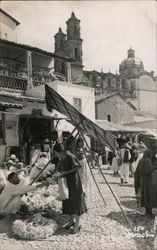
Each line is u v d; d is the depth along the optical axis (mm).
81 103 22438
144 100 40969
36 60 24797
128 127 28719
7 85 20500
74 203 5969
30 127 17812
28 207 7211
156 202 6996
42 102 19500
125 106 33344
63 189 5988
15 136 17828
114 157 15586
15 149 17344
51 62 25922
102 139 7234
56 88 21000
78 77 42844
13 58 23000
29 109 19266
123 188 11289
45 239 5652
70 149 6867
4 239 5676
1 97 17844
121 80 51656
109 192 10398
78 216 6008
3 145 16953
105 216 7184
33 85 21922
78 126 7008
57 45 46375
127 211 7672
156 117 33812
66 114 7770
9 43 19750
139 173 7859
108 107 33688
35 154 17453
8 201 7207
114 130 26281
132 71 54812
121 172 12602
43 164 10922
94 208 7977
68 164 6066
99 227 6328
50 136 18359
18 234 5781
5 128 17375
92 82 54156
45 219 6266
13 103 17094
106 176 14992
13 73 21438
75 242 5461
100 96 36312
